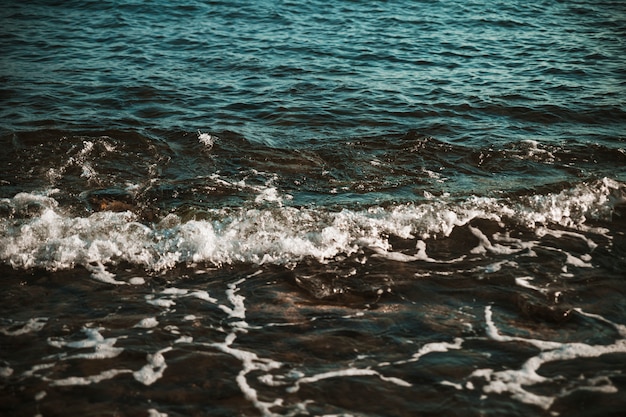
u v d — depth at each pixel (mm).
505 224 7316
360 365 5117
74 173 8234
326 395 4785
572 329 5574
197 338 5402
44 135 9125
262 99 10906
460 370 5055
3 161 8383
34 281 6094
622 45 14477
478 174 8516
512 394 4797
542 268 6508
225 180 8227
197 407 4633
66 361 5055
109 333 5418
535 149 9219
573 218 7484
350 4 17469
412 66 12859
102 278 6207
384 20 16125
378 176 8430
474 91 11484
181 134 9438
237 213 7340
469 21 16297
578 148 9250
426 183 8242
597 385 4879
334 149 9141
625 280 6316
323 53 13492
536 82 12023
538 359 5184
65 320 5562
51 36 14023
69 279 6152
